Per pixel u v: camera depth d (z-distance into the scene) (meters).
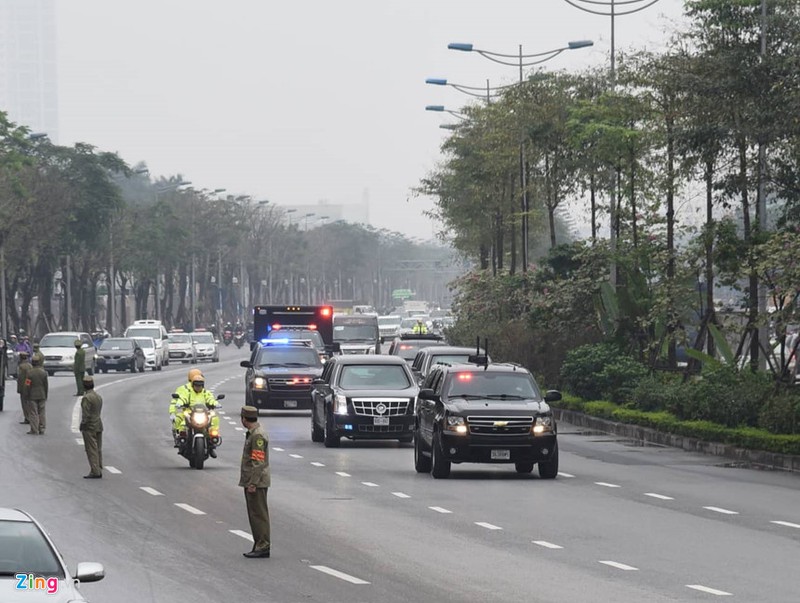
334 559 38.16
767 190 83.50
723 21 83.56
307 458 69.12
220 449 73.81
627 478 59.44
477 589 33.44
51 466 64.31
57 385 139.38
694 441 73.44
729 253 84.31
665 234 103.12
